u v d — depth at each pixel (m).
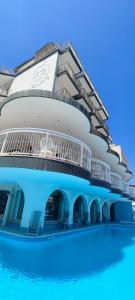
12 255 6.68
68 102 8.34
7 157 7.58
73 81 13.80
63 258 7.06
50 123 10.63
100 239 12.91
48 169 7.45
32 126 11.16
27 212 9.88
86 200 18.41
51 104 8.52
